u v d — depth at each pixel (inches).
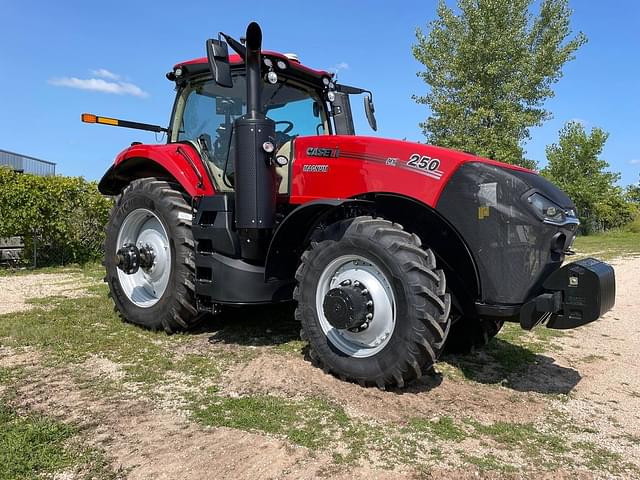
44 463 100.0
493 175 138.2
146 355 165.2
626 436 120.5
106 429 114.9
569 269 129.0
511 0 798.5
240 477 96.5
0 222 357.4
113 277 207.6
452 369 163.0
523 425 124.0
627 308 275.7
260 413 123.4
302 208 150.4
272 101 187.9
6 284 301.9
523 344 197.6
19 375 146.7
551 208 136.6
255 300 166.2
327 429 116.3
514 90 791.7
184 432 113.7
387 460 104.0
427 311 130.3
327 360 146.3
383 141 153.7
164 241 198.5
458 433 117.3
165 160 195.5
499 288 137.3
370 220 144.4
